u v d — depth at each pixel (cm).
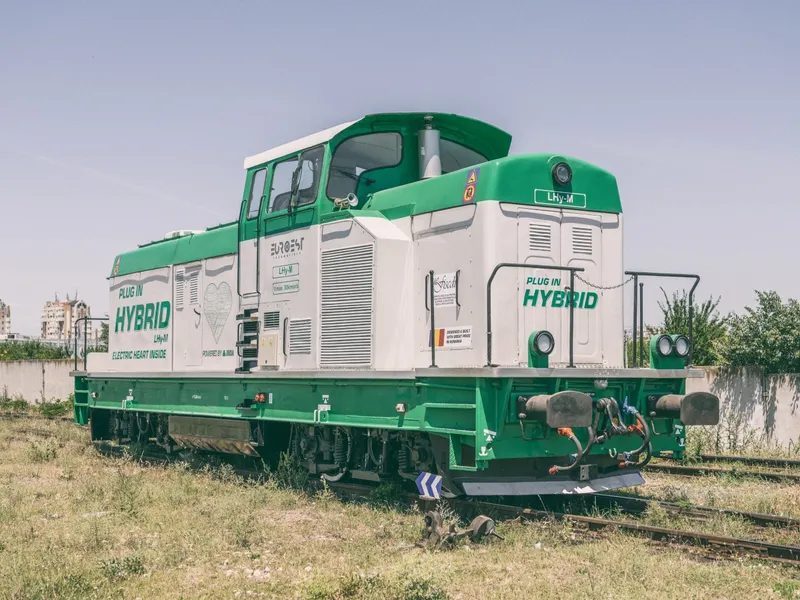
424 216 1030
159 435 1541
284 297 1172
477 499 1014
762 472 1253
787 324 1602
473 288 952
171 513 988
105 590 684
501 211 949
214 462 1437
